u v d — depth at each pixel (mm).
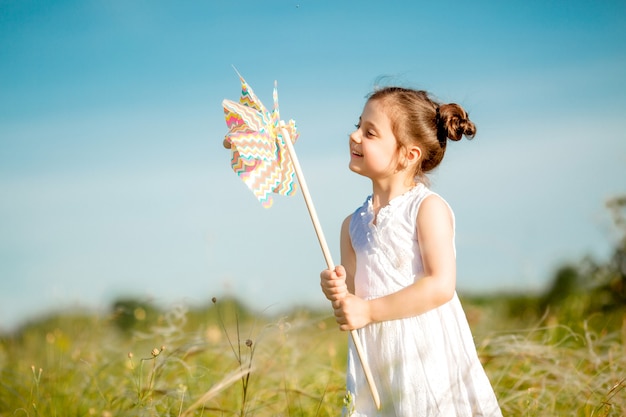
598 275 5895
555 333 4270
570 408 3400
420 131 2920
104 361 4273
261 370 3807
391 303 2678
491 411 2721
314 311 4613
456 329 2779
